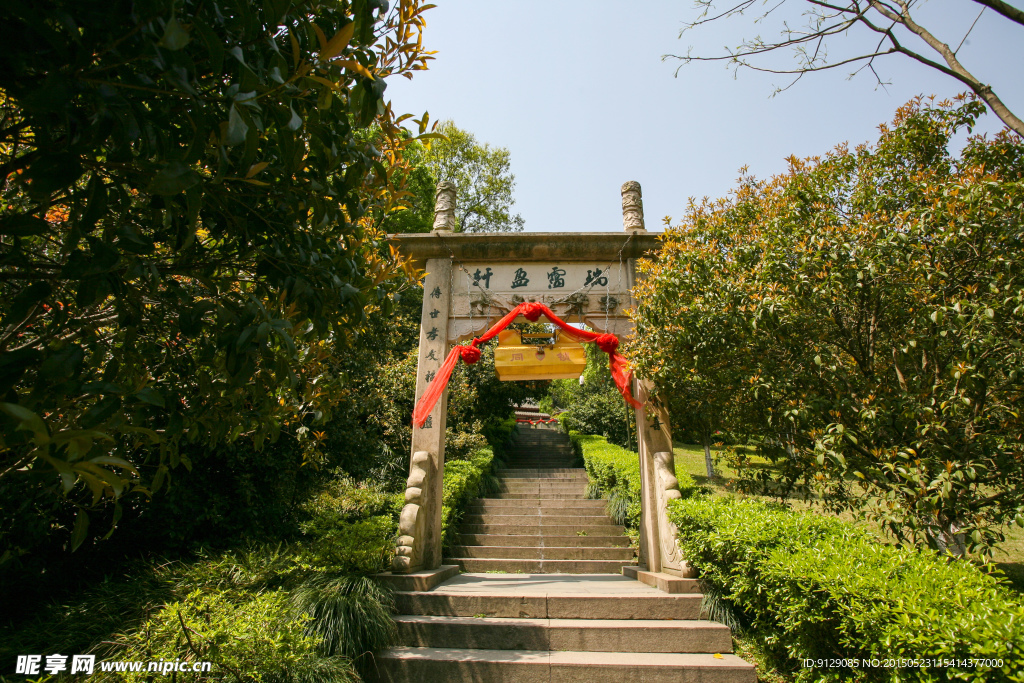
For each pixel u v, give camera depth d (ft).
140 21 4.72
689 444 59.41
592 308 22.21
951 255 14.01
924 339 15.02
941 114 18.07
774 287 15.05
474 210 67.00
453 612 15.98
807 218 16.46
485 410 50.03
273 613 12.02
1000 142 16.94
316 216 7.54
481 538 27.94
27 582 15.71
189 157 5.26
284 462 22.27
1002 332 12.96
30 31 4.68
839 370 15.29
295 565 16.02
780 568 11.95
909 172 17.67
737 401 18.01
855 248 14.40
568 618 15.69
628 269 22.61
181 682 9.71
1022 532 21.72
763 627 13.69
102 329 9.58
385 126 8.45
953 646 7.89
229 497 20.61
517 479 40.70
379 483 29.68
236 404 8.75
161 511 18.42
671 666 13.12
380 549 17.13
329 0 6.51
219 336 6.33
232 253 8.54
